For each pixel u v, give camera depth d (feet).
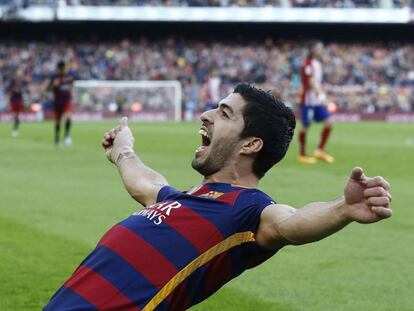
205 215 14.11
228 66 191.52
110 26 197.47
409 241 37.78
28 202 48.24
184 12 187.83
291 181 59.16
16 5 179.63
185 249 13.93
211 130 14.75
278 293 29.07
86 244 36.50
